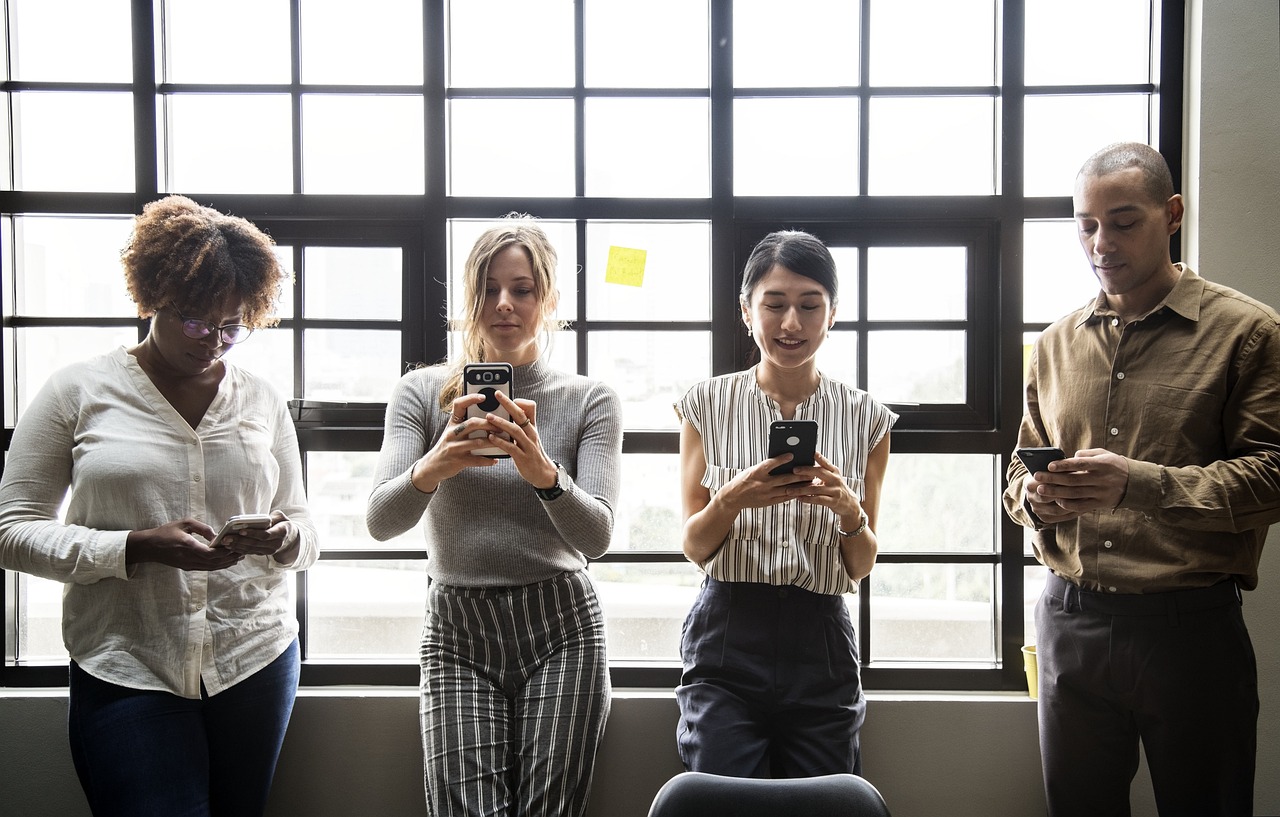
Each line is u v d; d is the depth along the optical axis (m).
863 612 2.07
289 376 2.06
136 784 1.43
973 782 1.94
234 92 2.04
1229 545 1.48
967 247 2.05
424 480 1.49
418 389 1.70
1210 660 1.47
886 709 1.95
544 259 1.69
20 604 2.02
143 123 2.01
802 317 1.63
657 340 2.08
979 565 2.07
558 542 1.65
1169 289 1.55
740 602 1.68
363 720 1.94
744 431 1.75
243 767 1.61
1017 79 2.02
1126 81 2.04
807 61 2.06
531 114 2.07
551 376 1.74
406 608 2.07
